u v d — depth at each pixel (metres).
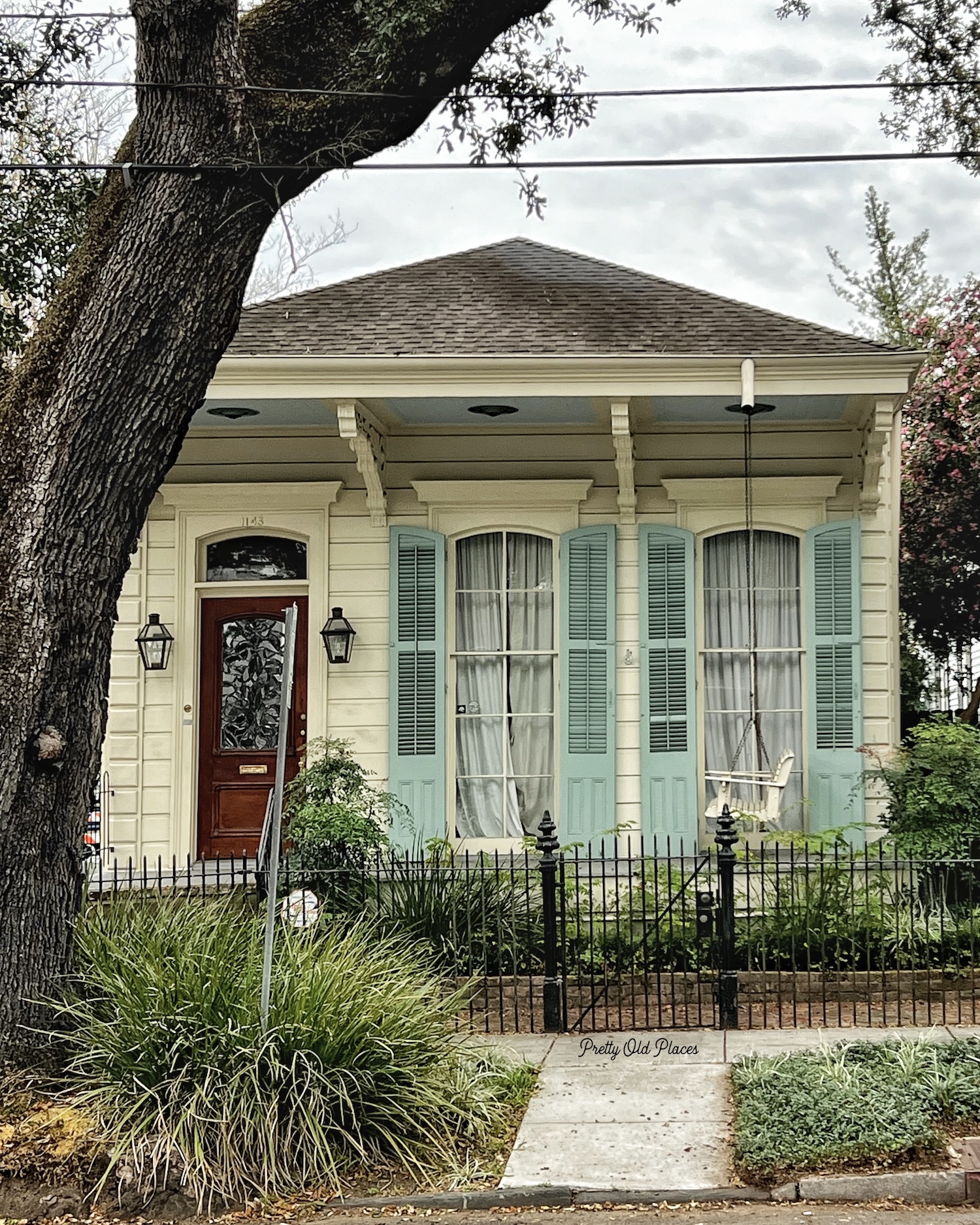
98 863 12.24
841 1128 6.42
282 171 7.25
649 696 12.32
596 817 12.23
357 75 7.25
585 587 12.39
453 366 11.20
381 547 12.58
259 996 6.96
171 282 7.08
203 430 12.61
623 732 12.41
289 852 10.48
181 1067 6.68
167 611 12.62
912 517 17.55
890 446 13.01
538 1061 8.12
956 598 17.77
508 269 13.84
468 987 8.56
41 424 7.07
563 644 12.38
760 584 12.53
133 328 7.05
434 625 12.41
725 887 8.84
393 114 7.39
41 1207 6.16
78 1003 7.00
